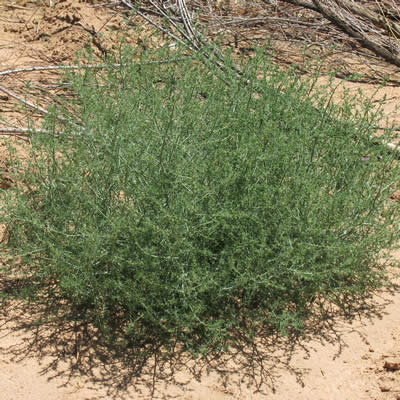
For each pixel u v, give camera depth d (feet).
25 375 9.21
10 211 10.95
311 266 10.18
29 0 25.02
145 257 9.56
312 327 10.48
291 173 10.98
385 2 24.06
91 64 13.62
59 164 11.81
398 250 12.60
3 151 13.93
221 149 10.37
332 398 9.12
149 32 21.63
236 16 24.84
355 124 12.26
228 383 9.27
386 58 21.93
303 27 24.03
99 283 9.99
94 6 23.77
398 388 9.26
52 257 10.28
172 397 8.98
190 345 9.93
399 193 13.87
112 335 10.01
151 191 9.83
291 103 11.98
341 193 10.97
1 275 11.27
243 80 12.37
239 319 10.42
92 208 10.39
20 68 18.94
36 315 10.41
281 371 9.54
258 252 9.66
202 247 10.05
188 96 11.48
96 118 11.12
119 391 9.04
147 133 10.84
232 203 10.25
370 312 10.88
